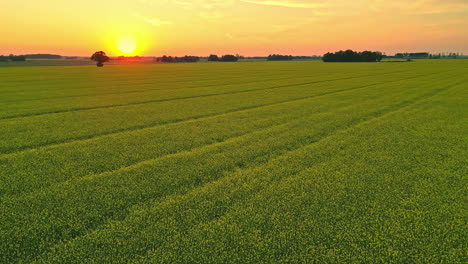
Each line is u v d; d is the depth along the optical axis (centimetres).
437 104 2203
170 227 624
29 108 2239
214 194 781
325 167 966
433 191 775
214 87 3778
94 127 1623
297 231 599
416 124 1573
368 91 3138
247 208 698
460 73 5841
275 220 643
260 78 5241
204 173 938
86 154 1147
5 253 545
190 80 4962
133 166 1006
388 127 1516
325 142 1262
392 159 1031
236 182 860
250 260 517
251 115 1923
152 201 747
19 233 609
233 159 1067
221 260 516
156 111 2112
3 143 1305
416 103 2270
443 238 574
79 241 581
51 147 1248
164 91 3378
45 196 777
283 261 516
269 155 1113
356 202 718
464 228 604
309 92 3130
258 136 1390
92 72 7844
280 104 2352
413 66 9244
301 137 1360
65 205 727
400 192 772
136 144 1284
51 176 920
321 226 618
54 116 1944
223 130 1527
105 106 2348
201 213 680
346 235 586
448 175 880
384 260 514
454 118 1708
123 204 731
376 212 670
